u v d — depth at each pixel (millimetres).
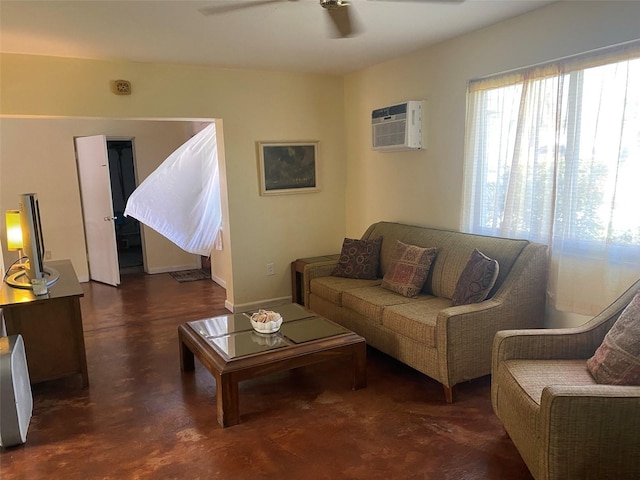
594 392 1762
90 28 3074
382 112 4238
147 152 6613
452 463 2301
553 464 1797
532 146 3178
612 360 2016
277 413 2809
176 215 5145
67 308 3100
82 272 6355
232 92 4488
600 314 2447
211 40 3447
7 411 2430
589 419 1755
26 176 5914
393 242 4152
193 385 3205
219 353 2793
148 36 3293
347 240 4367
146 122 6551
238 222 4695
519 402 2055
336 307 3885
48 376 3098
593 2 2721
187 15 2877
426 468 2266
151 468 2311
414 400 2934
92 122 6207
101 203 5949
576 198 2934
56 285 3295
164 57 3918
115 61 3969
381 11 2928
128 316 4770
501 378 2303
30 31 3100
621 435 1760
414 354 3059
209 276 6504
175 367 3508
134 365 3557
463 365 2865
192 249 5406
